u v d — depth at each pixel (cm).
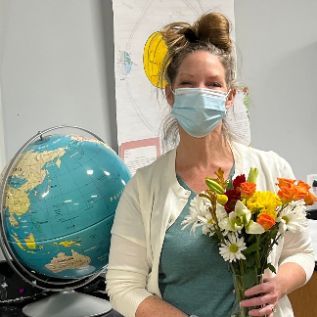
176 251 122
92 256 137
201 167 130
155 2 193
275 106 226
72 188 132
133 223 129
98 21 187
